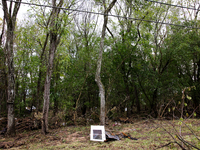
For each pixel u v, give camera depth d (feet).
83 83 45.29
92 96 51.65
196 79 55.47
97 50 44.04
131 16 46.34
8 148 23.68
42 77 45.19
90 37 49.32
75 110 43.04
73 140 26.02
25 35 37.55
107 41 43.50
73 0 32.09
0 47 42.63
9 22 31.07
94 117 45.65
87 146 21.75
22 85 50.83
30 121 41.93
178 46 44.39
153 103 50.01
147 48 44.29
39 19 31.99
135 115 53.11
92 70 44.47
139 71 46.57
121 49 43.11
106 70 44.37
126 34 42.80
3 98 56.90
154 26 48.57
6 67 43.65
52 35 31.60
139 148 19.01
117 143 21.80
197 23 46.52
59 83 46.83
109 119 46.73
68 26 31.71
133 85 54.44
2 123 42.63
